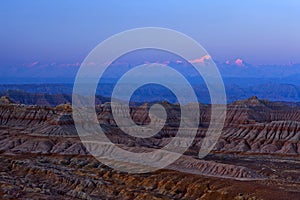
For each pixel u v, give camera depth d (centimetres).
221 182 16738
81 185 17525
